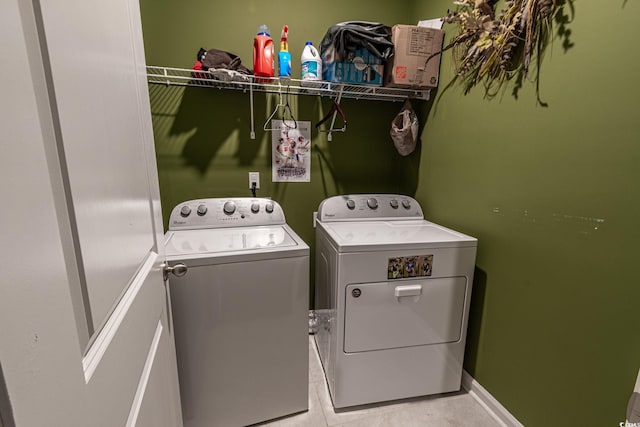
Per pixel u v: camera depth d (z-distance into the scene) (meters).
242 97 1.87
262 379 1.35
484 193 1.47
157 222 0.90
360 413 1.48
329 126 2.05
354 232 1.60
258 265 1.25
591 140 0.99
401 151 2.01
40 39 0.33
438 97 1.80
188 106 1.80
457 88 1.63
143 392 0.65
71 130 0.39
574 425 1.09
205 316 1.21
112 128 0.55
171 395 0.96
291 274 1.31
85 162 0.42
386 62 1.76
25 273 0.27
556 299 1.14
